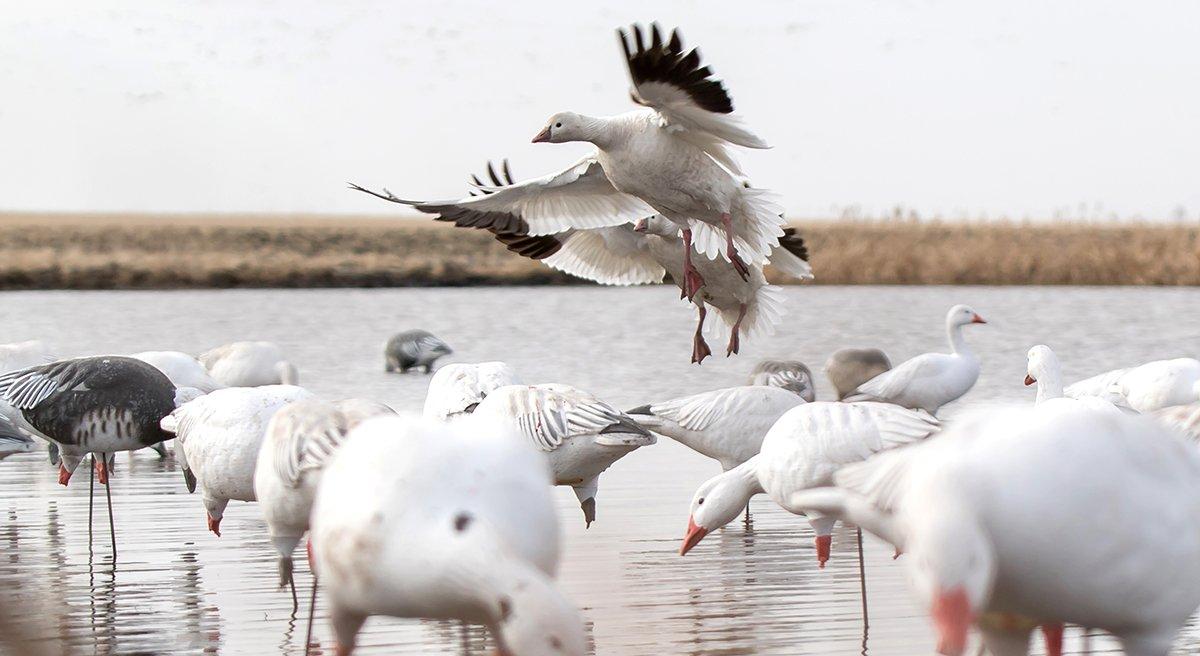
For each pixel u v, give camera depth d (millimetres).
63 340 36156
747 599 11703
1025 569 7004
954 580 6070
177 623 11117
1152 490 7133
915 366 20516
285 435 10516
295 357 33094
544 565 7531
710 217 16891
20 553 13531
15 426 14703
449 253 92875
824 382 27359
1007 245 66000
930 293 55562
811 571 12742
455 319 44656
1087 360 30891
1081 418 7148
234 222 157625
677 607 11453
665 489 16641
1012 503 6859
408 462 7301
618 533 14250
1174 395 18109
